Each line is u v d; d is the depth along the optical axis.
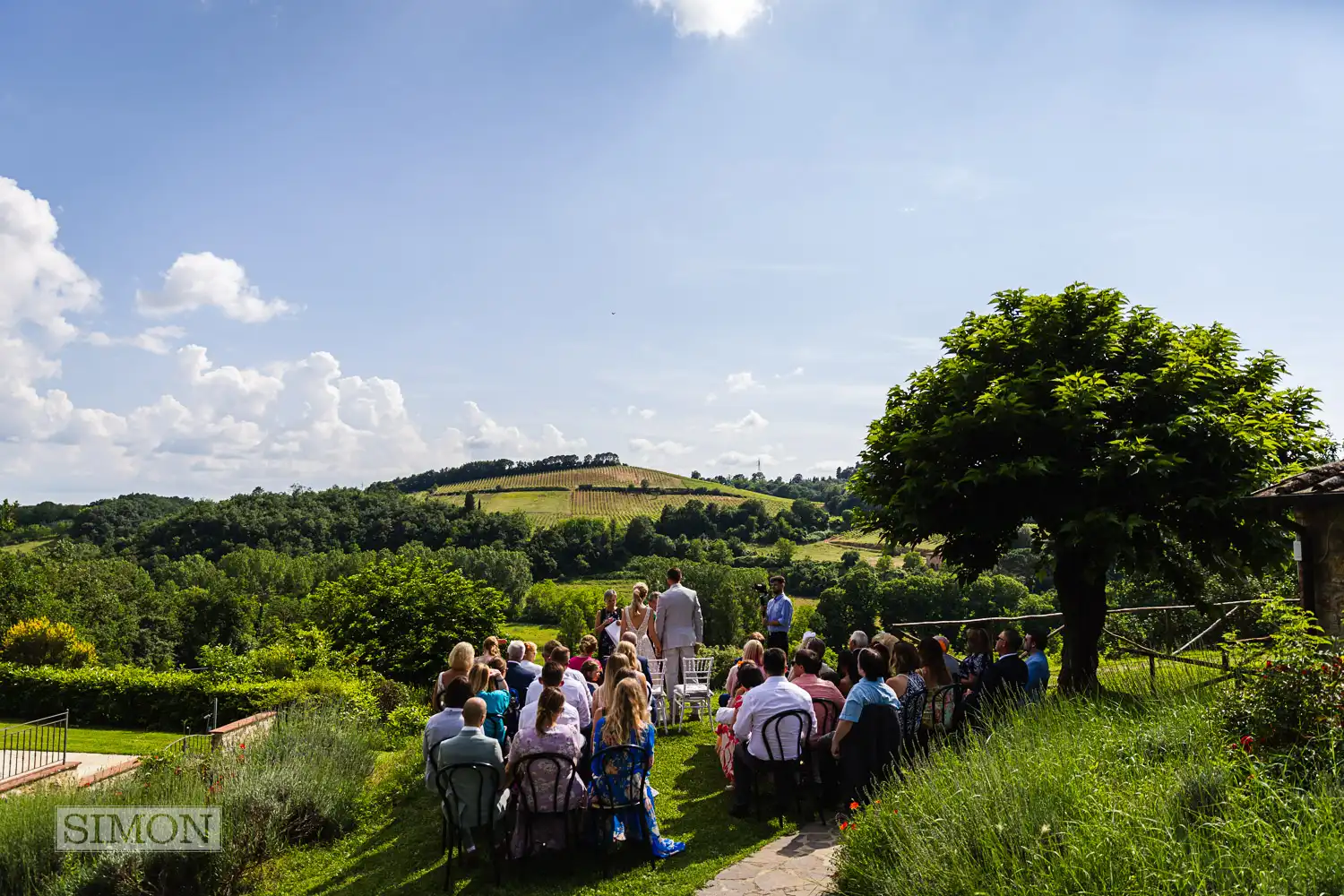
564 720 6.39
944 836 4.54
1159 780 4.57
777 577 11.80
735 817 7.05
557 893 5.70
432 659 22.98
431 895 5.88
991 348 11.15
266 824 7.24
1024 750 5.46
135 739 18.80
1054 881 3.82
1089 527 9.48
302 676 19.70
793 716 6.82
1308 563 9.38
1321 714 4.61
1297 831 3.75
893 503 10.82
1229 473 9.58
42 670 21.59
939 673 7.62
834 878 5.18
